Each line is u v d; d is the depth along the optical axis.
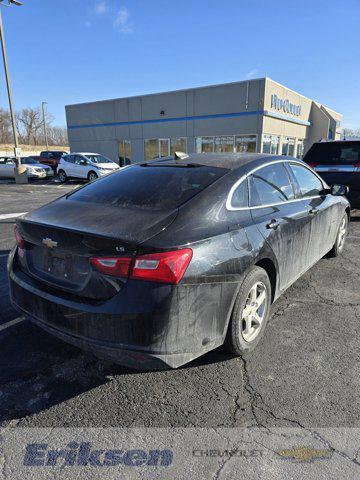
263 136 20.75
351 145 7.72
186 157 3.54
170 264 2.16
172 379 2.69
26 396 2.52
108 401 2.47
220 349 2.90
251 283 2.78
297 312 3.72
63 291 2.46
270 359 2.92
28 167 21.77
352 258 5.43
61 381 2.68
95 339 2.26
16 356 2.98
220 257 2.46
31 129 88.81
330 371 2.76
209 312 2.42
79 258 2.37
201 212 2.54
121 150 26.58
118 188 3.04
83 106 27.61
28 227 2.66
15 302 2.80
